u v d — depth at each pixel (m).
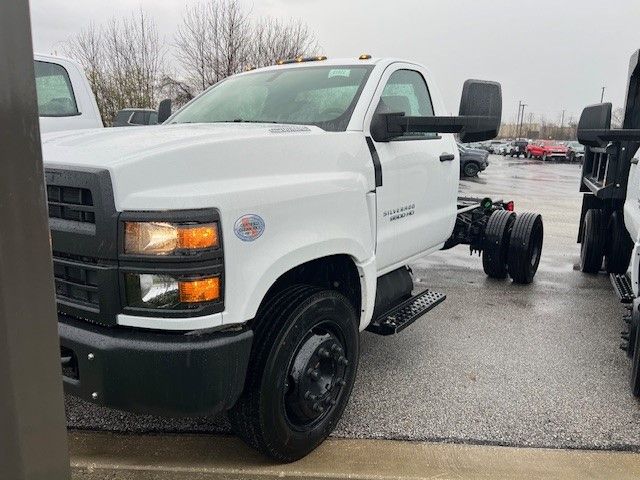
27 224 1.19
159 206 2.22
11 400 1.17
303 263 2.88
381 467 2.87
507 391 3.75
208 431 3.18
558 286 6.58
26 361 1.20
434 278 6.95
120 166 2.22
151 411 2.31
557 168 39.25
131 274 2.24
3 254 1.14
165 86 28.05
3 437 1.17
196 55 28.31
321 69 3.98
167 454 2.95
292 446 2.79
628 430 3.28
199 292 2.25
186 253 2.22
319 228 2.86
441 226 4.52
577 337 4.82
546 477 2.82
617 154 5.66
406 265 4.26
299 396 2.73
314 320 2.79
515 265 6.49
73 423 3.23
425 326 5.04
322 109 3.58
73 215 2.33
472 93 3.21
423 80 4.38
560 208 14.89
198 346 2.26
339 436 3.16
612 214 6.57
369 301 3.37
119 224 2.21
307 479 2.76
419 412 3.45
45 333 1.25
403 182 3.81
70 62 6.29
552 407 3.54
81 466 2.82
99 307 2.30
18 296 1.17
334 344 2.91
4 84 1.12
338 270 3.35
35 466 1.25
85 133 2.99
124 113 6.69
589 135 4.83
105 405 2.33
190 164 2.36
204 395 2.30
